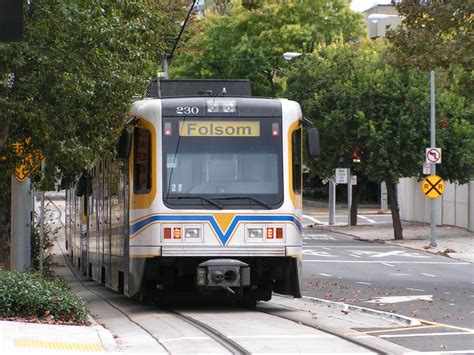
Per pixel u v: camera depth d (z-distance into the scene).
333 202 81.88
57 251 66.75
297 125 26.09
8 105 24.50
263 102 25.86
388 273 42.62
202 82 28.64
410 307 28.12
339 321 23.98
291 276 25.56
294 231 25.20
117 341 19.53
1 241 39.44
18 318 20.58
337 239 67.00
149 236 24.91
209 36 92.75
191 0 53.19
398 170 63.16
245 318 24.05
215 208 24.84
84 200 43.97
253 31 92.62
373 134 61.97
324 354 17.66
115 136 27.97
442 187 56.84
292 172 25.59
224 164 25.27
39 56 24.64
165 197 24.84
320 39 91.69
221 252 24.69
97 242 35.75
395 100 62.78
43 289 21.41
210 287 24.45
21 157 27.89
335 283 37.41
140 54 27.98
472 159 63.00
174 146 25.20
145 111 25.69
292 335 20.42
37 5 24.73
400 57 37.31
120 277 29.36
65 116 26.09
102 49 26.36
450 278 40.06
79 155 27.00
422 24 37.00
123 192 28.16
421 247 57.78
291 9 92.75
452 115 62.97
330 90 65.25
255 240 24.84
